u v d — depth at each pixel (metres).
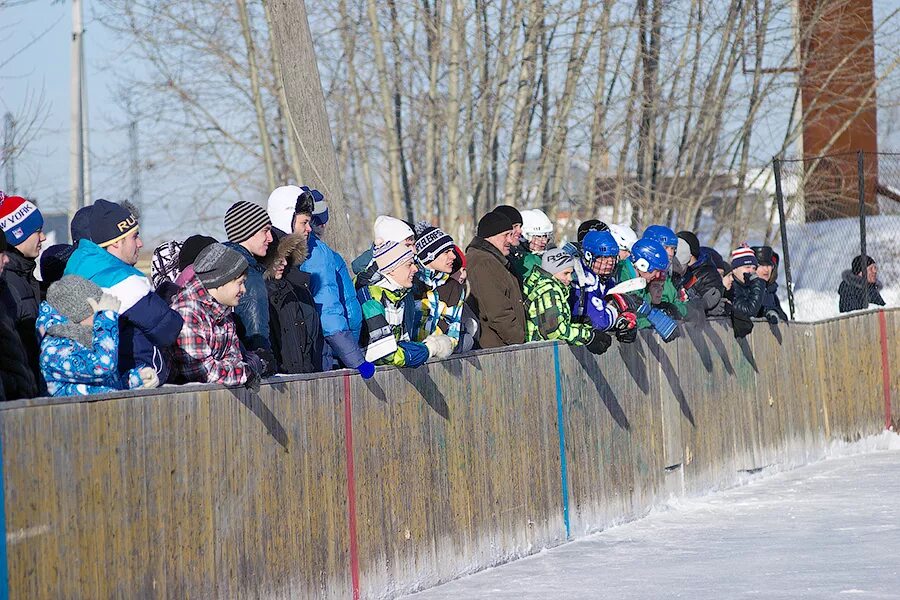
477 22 44.81
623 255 22.67
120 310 11.53
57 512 10.05
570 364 20.30
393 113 45.34
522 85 45.09
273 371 13.55
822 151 52.16
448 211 45.25
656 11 46.47
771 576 15.55
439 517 16.38
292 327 14.05
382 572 15.02
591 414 20.86
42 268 13.23
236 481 12.47
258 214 13.53
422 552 15.93
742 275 27.70
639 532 20.61
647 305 22.44
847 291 35.84
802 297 44.50
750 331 27.06
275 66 43.31
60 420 10.15
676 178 50.09
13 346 10.21
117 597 10.70
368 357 14.98
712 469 25.61
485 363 17.81
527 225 20.02
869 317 34.69
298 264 14.13
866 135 52.41
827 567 16.05
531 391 19.02
